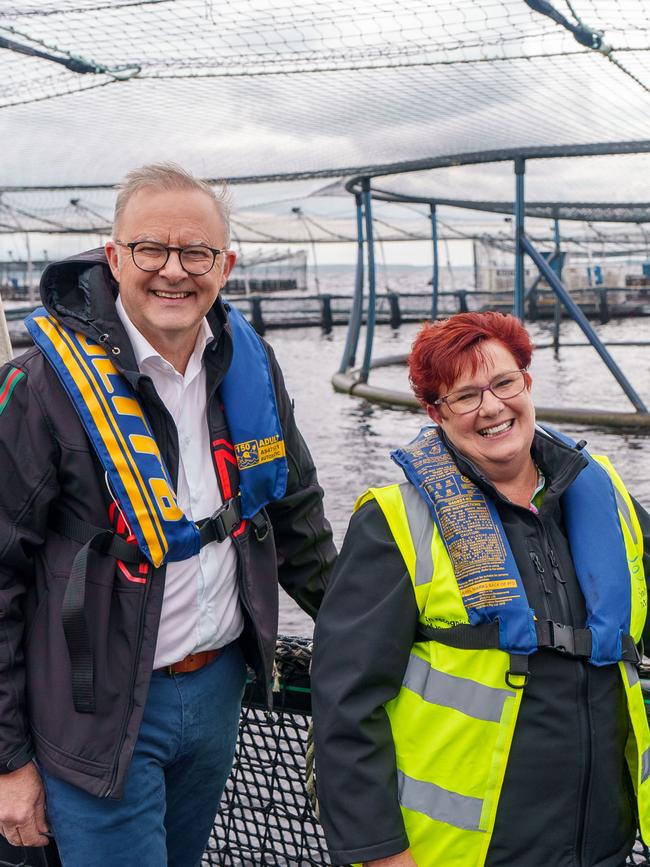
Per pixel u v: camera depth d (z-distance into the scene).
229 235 1.70
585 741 1.49
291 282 45.66
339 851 1.47
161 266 1.59
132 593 1.60
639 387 16.22
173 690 1.71
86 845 1.61
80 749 1.58
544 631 1.50
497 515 1.55
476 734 1.48
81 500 1.59
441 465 1.58
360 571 1.55
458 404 1.57
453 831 1.48
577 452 1.60
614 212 18.28
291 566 1.98
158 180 1.61
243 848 2.19
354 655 1.50
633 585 1.57
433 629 1.52
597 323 33.81
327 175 14.52
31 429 1.56
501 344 1.57
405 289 59.75
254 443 1.75
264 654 1.79
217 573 1.72
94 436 1.56
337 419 13.38
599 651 1.49
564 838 1.48
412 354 1.64
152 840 1.67
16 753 1.58
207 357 1.73
